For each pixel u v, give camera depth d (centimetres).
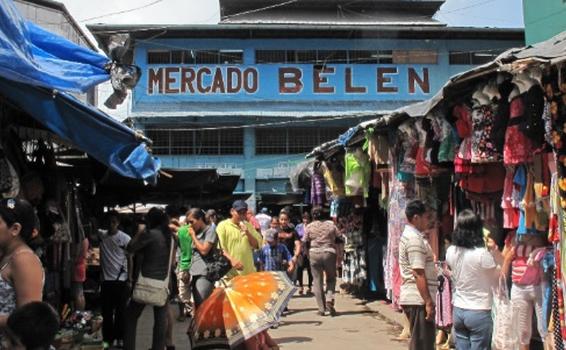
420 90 2803
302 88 2761
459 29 2752
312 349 777
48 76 449
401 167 838
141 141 524
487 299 485
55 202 675
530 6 1285
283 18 3000
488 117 562
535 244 561
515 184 555
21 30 416
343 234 1337
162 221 668
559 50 441
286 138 2738
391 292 951
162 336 658
